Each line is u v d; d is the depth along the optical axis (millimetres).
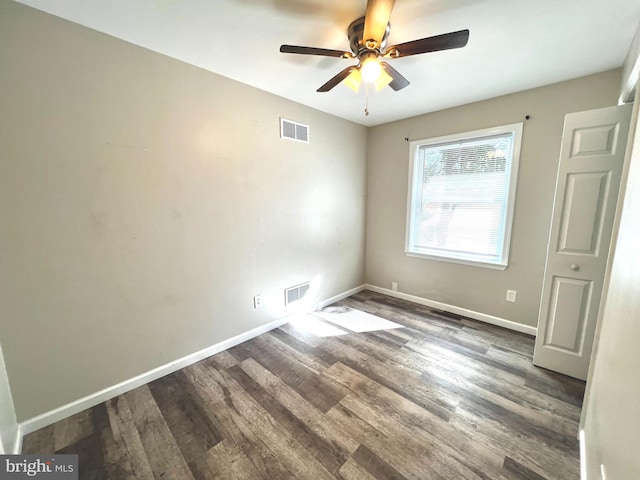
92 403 1739
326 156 3152
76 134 1562
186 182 2039
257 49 1813
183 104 1975
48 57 1447
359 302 3527
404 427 1562
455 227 3068
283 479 1278
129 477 1296
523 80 2248
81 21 1507
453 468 1315
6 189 1387
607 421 1018
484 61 1946
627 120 1682
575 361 1975
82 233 1629
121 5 1387
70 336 1639
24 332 1486
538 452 1396
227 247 2346
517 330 2713
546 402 1748
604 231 1814
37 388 1548
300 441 1479
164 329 2033
